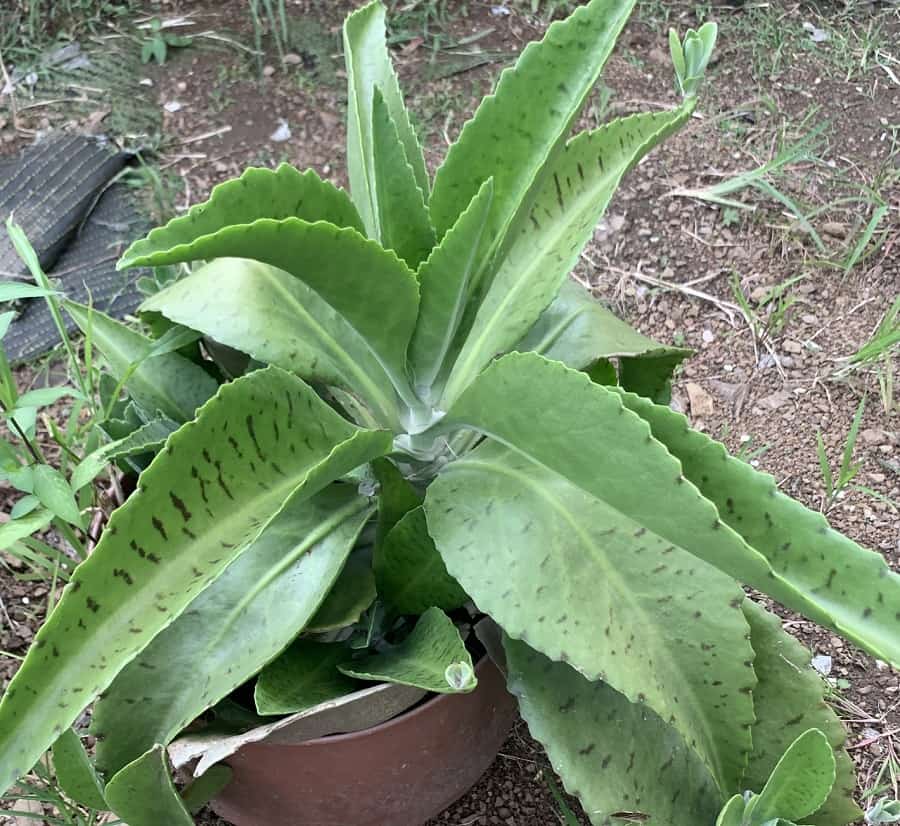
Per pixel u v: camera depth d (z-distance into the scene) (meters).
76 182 1.96
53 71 2.18
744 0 2.25
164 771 0.75
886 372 1.65
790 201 1.81
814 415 1.63
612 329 1.05
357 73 0.95
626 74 2.12
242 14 2.29
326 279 0.73
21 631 1.43
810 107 2.05
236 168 2.00
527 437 0.75
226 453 0.75
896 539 1.48
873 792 1.23
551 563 0.82
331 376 0.93
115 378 1.09
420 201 0.83
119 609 0.70
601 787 0.84
